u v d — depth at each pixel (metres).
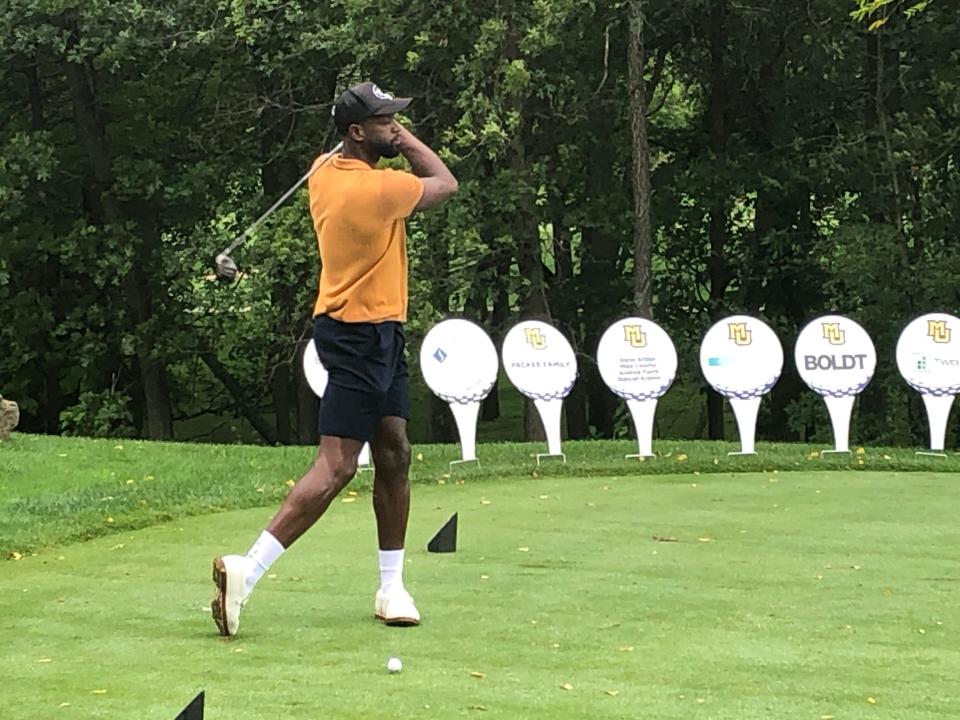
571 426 20.14
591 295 18.95
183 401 22.28
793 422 17.75
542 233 17.97
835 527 6.34
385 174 4.16
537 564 5.36
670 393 22.98
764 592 4.77
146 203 19.14
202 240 17.88
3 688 3.44
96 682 3.49
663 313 19.52
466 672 3.59
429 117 15.90
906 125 16.70
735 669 3.64
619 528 6.35
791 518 6.65
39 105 19.86
